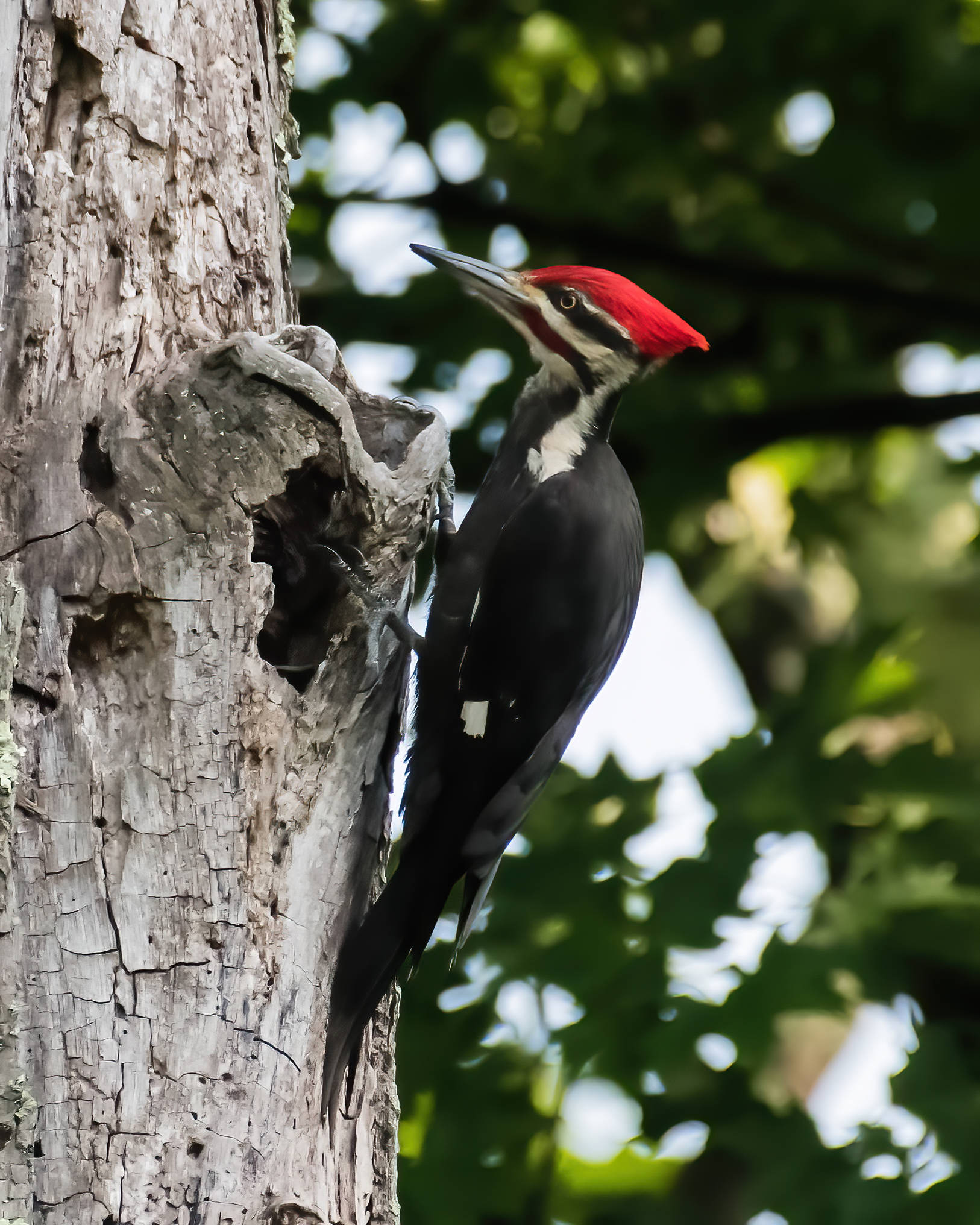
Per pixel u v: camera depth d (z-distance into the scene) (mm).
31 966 5289
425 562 9828
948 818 10484
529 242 13648
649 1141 10500
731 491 13938
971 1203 9562
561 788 11305
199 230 6586
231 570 5832
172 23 6664
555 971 10281
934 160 12945
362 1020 6020
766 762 10938
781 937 10148
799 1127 10305
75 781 5492
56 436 5840
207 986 5504
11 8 6145
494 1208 10508
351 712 6195
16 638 5492
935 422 12969
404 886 6445
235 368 5922
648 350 8617
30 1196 5094
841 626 15945
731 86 13109
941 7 12602
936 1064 10016
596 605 7859
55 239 6090
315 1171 5699
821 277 13148
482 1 13391
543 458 8234
